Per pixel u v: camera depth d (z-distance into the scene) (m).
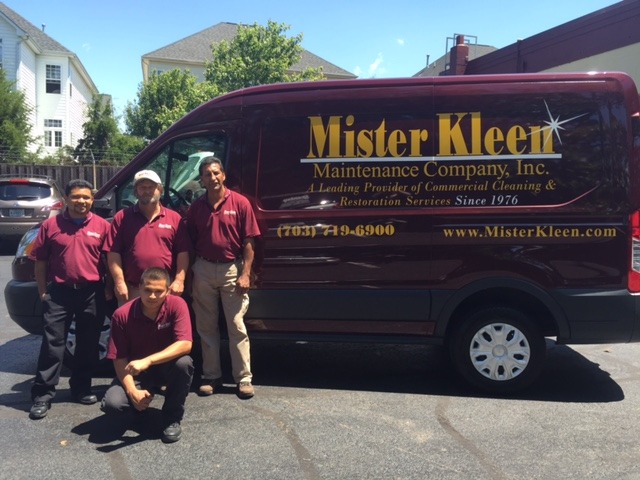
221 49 27.56
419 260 4.56
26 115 26.67
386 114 4.58
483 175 4.48
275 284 4.71
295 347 6.10
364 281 4.62
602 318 4.41
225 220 4.47
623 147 4.38
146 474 3.37
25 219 11.84
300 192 4.67
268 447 3.72
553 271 4.44
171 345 3.86
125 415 4.22
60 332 4.27
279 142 4.70
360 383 4.98
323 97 4.67
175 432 3.80
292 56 28.05
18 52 28.19
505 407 4.43
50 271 4.35
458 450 3.69
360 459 3.56
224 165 4.79
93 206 5.01
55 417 4.20
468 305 4.74
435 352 5.93
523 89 4.47
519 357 4.62
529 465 3.50
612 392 4.78
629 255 4.37
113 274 4.36
